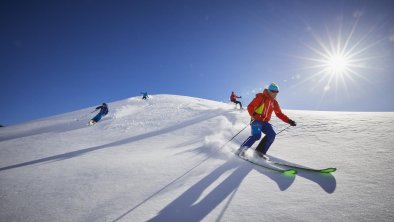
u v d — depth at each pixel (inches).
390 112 283.9
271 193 103.0
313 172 124.0
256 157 158.4
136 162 173.6
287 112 390.3
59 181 143.1
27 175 161.3
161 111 597.9
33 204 110.9
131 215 93.4
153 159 179.3
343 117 270.8
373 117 247.8
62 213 100.0
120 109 658.8
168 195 109.3
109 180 137.0
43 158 227.5
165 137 297.4
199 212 91.4
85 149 263.6
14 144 345.4
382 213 80.4
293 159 152.0
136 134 346.6
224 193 106.7
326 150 159.9
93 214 97.3
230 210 91.0
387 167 118.6
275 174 125.3
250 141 166.7
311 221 79.5
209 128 324.8
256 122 169.5
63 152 254.1
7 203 113.4
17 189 132.6
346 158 139.8
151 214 92.9
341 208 86.0
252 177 123.8
